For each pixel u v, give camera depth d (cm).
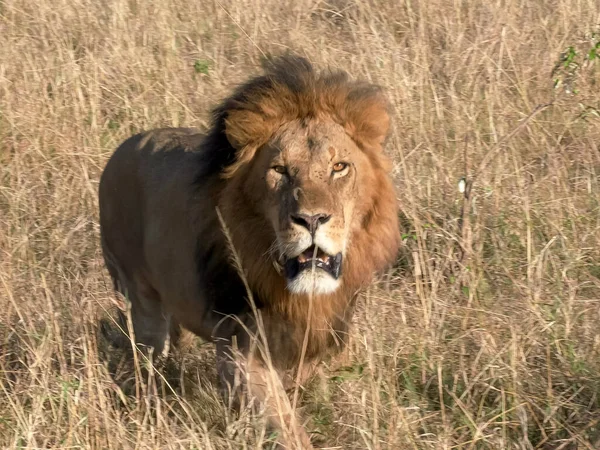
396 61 1569
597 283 1075
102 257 1242
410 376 955
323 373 941
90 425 879
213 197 880
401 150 1291
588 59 1520
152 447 848
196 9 1925
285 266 828
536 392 934
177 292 969
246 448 825
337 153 829
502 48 1557
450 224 1201
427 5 1847
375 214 873
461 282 1098
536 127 1434
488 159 1225
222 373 890
